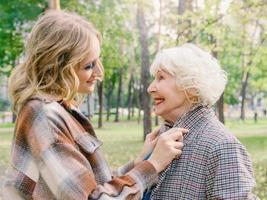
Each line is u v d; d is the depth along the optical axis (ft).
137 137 80.07
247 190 6.84
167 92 7.49
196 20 37.42
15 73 6.57
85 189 5.81
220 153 6.98
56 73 6.33
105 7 86.84
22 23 75.36
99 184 6.33
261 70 53.88
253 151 55.06
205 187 7.06
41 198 5.97
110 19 89.45
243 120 134.92
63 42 6.32
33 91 6.30
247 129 103.19
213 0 36.88
